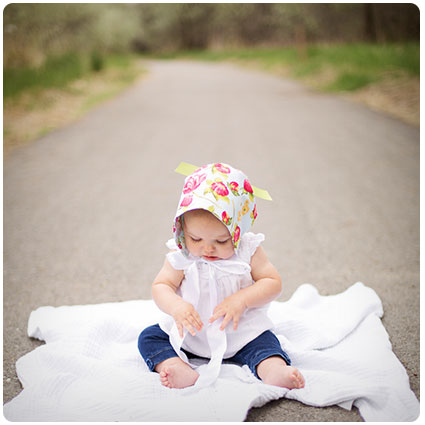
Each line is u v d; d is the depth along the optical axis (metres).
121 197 5.36
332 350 2.56
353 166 6.27
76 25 16.34
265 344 2.38
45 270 3.69
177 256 2.51
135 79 17.09
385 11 20.25
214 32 34.81
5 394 2.33
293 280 3.43
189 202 2.34
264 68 19.83
